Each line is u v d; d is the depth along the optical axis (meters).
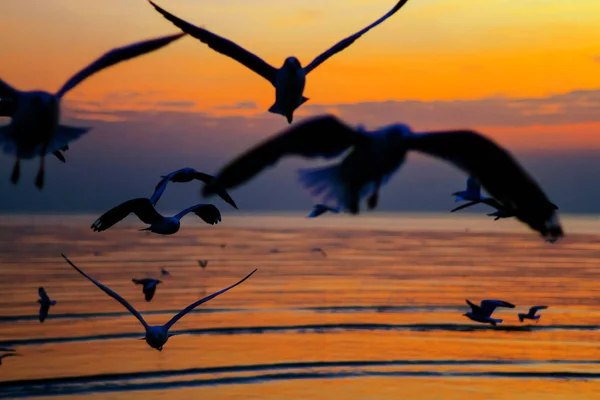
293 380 24.88
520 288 50.69
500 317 38.28
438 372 26.08
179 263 68.12
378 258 75.44
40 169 10.91
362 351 29.50
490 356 28.84
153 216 11.19
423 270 62.88
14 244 93.75
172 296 45.12
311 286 50.88
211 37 10.48
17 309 38.47
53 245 93.19
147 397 22.89
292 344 30.77
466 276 58.22
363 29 10.44
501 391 23.88
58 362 26.92
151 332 14.92
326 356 28.52
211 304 41.91
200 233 132.62
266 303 42.62
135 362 27.20
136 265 65.75
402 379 25.19
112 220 11.14
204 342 30.94
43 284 49.69
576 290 49.81
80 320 35.50
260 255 78.06
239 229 154.12
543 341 31.80
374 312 39.44
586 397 23.30
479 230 160.25
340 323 35.84
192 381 24.66
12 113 10.77
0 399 22.45
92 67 10.96
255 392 23.53
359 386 24.28
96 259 71.50
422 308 41.06
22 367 26.08
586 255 83.12
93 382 24.41
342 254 80.50
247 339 31.67
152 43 10.77
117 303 41.38
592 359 28.42
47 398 22.64
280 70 10.12
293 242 104.25
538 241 113.75
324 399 22.72
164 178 11.56
